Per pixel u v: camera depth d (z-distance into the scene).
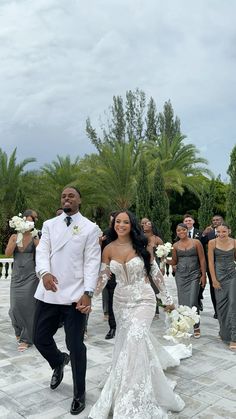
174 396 3.60
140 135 40.16
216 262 5.87
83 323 3.75
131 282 3.74
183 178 24.95
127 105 40.19
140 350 3.41
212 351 5.48
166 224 18.80
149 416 3.22
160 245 6.65
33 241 5.59
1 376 4.52
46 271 3.68
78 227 3.76
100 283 3.89
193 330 6.16
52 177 26.44
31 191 24.73
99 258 3.77
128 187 24.52
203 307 8.65
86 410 3.64
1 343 5.86
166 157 26.97
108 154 24.97
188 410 3.66
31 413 3.60
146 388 3.29
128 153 24.52
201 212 16.36
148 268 3.84
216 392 4.08
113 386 3.45
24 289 5.48
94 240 3.76
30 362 4.99
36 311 3.87
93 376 4.49
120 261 3.76
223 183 29.45
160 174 19.05
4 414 3.58
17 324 5.67
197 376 4.52
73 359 3.64
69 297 3.67
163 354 4.53
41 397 3.94
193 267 6.19
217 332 6.52
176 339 4.14
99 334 6.34
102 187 24.86
